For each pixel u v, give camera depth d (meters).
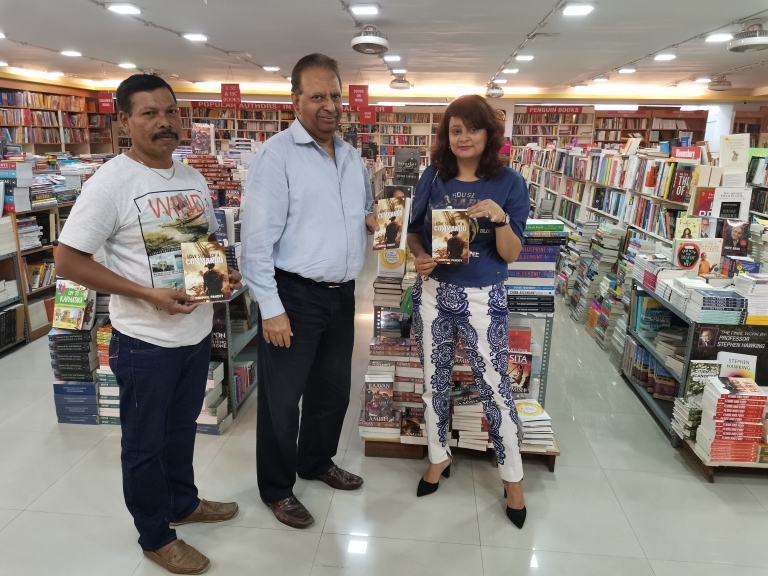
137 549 2.03
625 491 2.46
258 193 1.81
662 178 4.26
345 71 12.41
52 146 13.93
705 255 3.18
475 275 2.06
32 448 2.72
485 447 2.58
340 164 1.97
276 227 1.84
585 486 2.49
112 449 2.73
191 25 7.51
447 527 2.18
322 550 2.04
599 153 6.33
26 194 4.32
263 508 2.28
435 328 2.17
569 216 7.10
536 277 2.57
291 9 6.52
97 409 2.96
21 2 6.27
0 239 4.02
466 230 1.94
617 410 3.29
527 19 6.92
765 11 6.37
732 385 2.50
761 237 3.44
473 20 7.02
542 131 15.69
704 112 14.87
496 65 11.17
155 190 1.67
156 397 1.74
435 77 13.38
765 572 1.98
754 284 2.61
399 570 1.94
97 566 1.94
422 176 2.19
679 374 2.94
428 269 2.00
